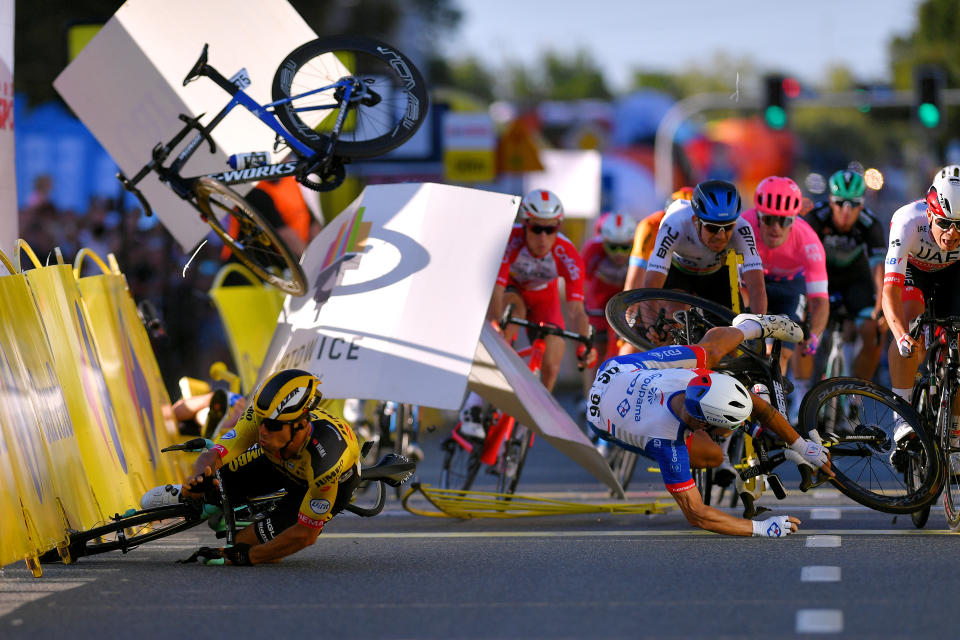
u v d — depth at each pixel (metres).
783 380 24.05
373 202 26.75
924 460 23.30
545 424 24.98
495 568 20.16
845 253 34.41
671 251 27.20
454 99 63.69
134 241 45.53
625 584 18.56
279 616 16.78
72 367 22.08
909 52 163.00
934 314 24.09
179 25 30.62
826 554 20.69
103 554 22.12
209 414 26.44
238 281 40.25
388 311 24.69
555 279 32.28
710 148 165.00
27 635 15.84
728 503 28.47
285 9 30.48
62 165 52.22
